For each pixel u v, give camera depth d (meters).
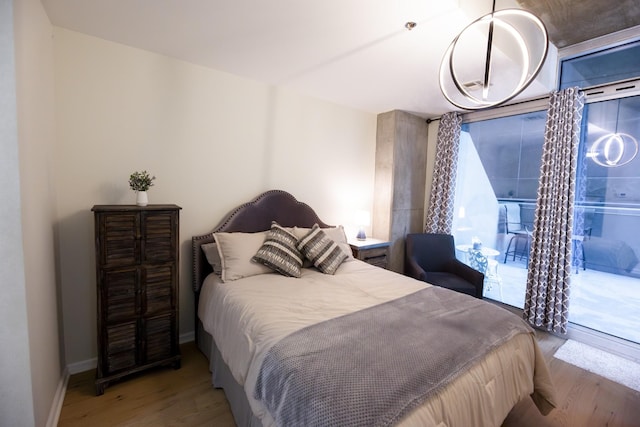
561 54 2.85
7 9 1.21
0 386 1.29
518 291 3.39
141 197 2.09
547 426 1.73
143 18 1.84
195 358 2.36
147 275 2.02
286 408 1.10
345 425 0.93
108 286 1.89
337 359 1.21
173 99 2.42
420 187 4.10
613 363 2.41
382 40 2.05
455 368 1.24
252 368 1.39
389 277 2.46
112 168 2.20
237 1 1.66
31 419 1.35
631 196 2.57
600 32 2.56
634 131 2.52
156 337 2.09
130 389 1.97
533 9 2.32
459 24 1.83
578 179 2.82
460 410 1.16
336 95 3.26
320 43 2.12
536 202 2.93
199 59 2.43
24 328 1.31
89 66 2.06
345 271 2.62
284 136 3.12
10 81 1.22
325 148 3.47
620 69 2.54
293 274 2.40
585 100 2.71
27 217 1.35
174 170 2.47
